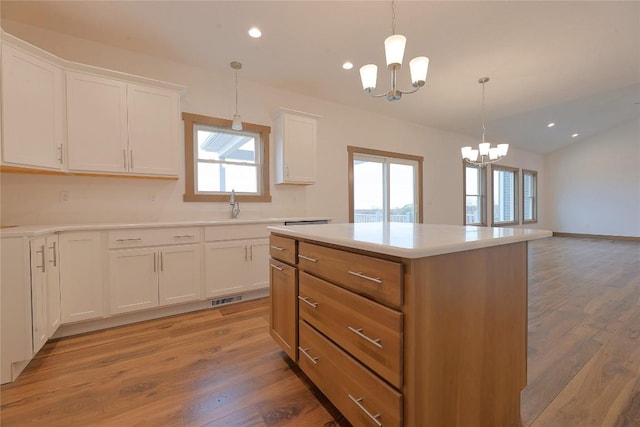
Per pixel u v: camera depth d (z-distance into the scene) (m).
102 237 2.29
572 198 8.25
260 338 2.16
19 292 1.69
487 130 6.13
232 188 3.54
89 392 1.54
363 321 1.12
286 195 3.88
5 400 1.47
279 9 2.39
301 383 1.61
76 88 2.37
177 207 3.14
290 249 1.69
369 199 4.85
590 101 5.14
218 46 2.88
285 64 3.23
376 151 4.82
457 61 3.25
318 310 1.42
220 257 2.81
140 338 2.16
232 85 3.46
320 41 2.83
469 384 1.11
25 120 2.09
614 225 7.54
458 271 1.07
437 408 1.01
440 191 5.80
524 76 3.64
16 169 2.21
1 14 2.36
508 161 7.62
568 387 1.54
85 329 2.27
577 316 2.50
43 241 1.89
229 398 1.49
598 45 2.99
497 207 7.45
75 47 2.68
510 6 2.40
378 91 3.97
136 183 2.93
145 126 2.68
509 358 1.27
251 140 3.69
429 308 0.98
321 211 4.21
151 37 2.71
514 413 1.30
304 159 3.70
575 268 4.31
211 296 2.76
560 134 7.17
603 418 1.31
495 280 1.20
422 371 0.96
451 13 2.47
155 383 1.61
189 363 1.82
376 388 1.06
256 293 3.10
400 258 0.97
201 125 3.33
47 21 2.46
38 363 1.82
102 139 2.48
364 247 1.08
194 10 2.38
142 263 2.45
